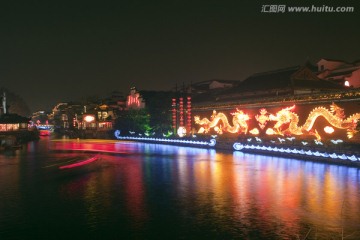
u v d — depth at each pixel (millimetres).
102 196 23859
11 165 40812
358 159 33562
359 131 38625
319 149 38938
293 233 16328
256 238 15820
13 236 16656
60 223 18344
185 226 17516
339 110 41094
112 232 16922
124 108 114312
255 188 25219
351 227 16984
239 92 64688
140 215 19391
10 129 89938
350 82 63344
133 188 26219
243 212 19547
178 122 76812
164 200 22422
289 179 28109
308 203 21000
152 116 85500
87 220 18703
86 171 35344
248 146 50750
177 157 46438
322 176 29125
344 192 23484
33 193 25141
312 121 44719
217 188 25562
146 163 40531
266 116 52969
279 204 20938
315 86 57188
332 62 72562
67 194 24656
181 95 87875
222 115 63125
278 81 59281
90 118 112438
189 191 24781
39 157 49562
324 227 17031
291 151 42281
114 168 36969
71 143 80188
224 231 16750
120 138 94750
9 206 21625
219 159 42625
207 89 97125
